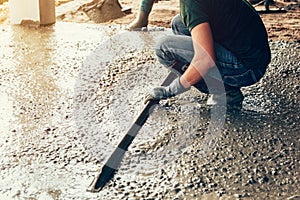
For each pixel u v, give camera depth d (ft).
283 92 12.08
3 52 14.21
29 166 8.96
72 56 14.03
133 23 13.57
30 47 14.67
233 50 10.45
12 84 12.19
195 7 9.73
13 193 8.20
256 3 21.80
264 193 8.30
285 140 9.93
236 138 9.97
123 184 8.50
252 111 11.08
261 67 10.86
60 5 19.97
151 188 8.40
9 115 10.74
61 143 9.73
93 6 19.13
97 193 8.23
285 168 9.00
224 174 8.80
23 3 16.30
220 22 10.06
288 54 14.61
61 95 11.72
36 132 10.11
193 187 8.45
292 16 20.24
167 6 20.75
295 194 8.27
